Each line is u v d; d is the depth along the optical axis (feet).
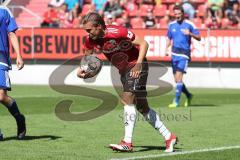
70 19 212.84
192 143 78.79
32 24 221.05
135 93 70.08
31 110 120.16
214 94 159.74
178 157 66.74
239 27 194.70
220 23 201.57
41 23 212.64
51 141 79.41
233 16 202.49
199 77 183.93
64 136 84.58
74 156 67.72
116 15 207.82
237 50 180.45
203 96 153.89
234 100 143.64
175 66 131.85
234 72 181.47
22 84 192.13
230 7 205.87
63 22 210.79
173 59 131.85
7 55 75.97
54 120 104.32
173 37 132.87
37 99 143.02
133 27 205.46
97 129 92.73
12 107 78.74
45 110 120.37
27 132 88.43
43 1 228.63
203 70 183.62
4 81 75.97
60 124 98.78
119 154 69.36
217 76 182.80
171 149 71.10
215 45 181.78
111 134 87.04
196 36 132.36
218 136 85.71
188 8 206.90
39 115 111.65
